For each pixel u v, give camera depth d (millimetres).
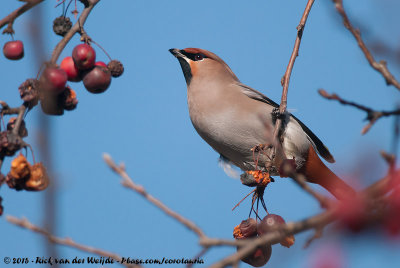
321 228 4094
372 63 5668
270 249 7543
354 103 5652
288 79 9156
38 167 6707
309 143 10492
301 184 4289
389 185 3730
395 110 5516
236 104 10789
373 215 3588
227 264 4801
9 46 7449
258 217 9227
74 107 7566
